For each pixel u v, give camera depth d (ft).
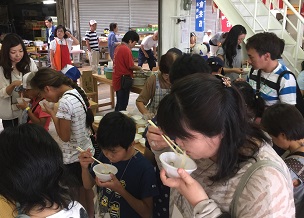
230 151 2.60
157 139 3.89
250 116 3.03
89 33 28.04
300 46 15.83
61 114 6.62
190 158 3.17
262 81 7.06
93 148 7.39
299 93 7.04
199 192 2.76
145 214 5.04
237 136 2.57
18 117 9.36
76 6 33.19
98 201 5.51
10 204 2.95
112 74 15.53
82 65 29.84
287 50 15.49
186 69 4.50
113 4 35.37
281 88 6.77
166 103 2.55
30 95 8.07
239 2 16.87
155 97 8.52
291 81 6.75
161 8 16.78
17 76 9.32
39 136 3.01
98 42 29.91
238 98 2.59
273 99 6.93
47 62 23.58
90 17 35.04
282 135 5.08
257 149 2.69
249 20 16.49
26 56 9.38
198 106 2.39
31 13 36.04
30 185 2.83
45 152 2.94
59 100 6.84
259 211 2.43
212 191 2.87
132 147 5.22
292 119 5.02
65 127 6.70
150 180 5.01
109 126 4.91
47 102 7.70
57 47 18.39
